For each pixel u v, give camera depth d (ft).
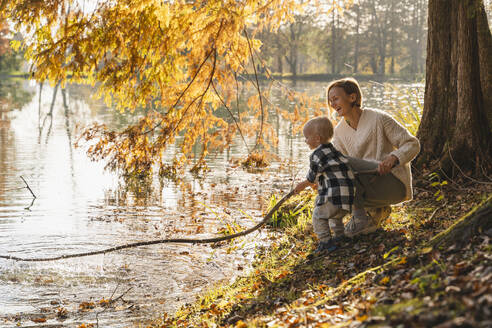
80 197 29.43
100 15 21.13
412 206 17.31
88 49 20.88
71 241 21.43
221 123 27.48
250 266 17.74
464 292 8.04
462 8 18.92
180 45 22.16
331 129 13.66
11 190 30.96
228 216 25.17
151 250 20.02
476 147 18.83
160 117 25.73
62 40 20.75
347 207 13.28
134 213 26.03
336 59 261.24
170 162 40.09
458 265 9.26
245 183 32.99
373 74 245.86
